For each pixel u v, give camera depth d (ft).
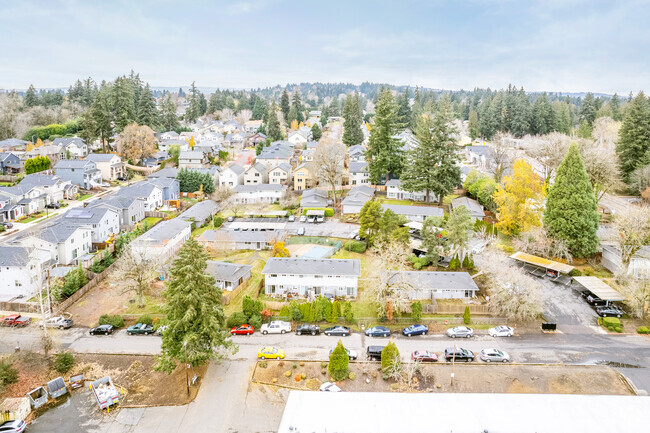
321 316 174.09
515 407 110.42
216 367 146.82
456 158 297.74
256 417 125.49
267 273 192.75
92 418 125.59
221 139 555.28
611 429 102.83
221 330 152.97
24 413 124.67
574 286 197.77
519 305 169.58
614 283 193.67
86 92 612.70
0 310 178.40
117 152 434.30
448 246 214.90
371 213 237.04
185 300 135.85
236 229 267.39
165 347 137.39
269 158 419.33
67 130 508.12
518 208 232.73
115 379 141.59
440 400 112.88
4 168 377.71
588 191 209.97
